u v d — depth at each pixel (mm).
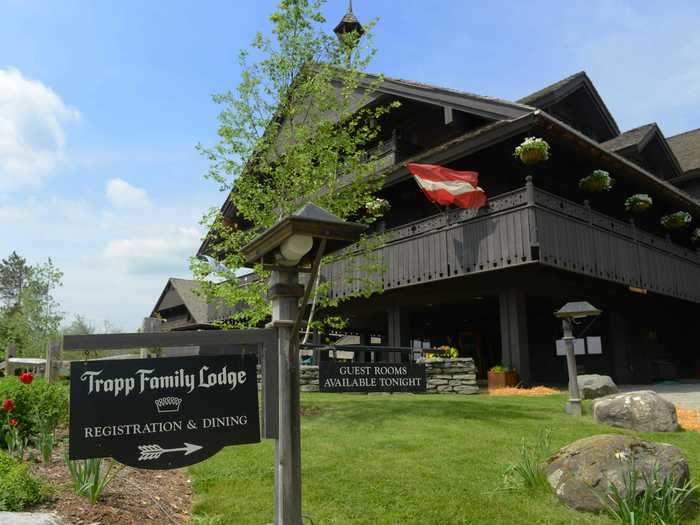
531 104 16828
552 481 5039
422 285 16594
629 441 4941
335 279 18078
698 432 7770
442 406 10203
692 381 21047
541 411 9719
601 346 20062
